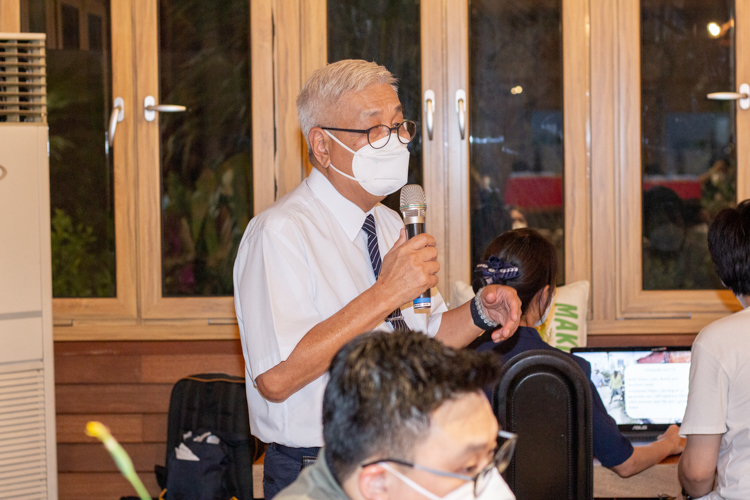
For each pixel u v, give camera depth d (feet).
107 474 12.00
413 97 12.07
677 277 12.07
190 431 11.16
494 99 12.07
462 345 6.81
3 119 9.41
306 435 6.38
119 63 12.01
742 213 7.01
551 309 11.35
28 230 8.75
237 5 12.03
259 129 12.07
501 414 6.52
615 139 11.97
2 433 8.68
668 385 10.41
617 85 11.94
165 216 12.22
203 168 12.19
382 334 3.77
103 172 12.15
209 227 12.23
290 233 6.34
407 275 5.72
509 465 6.53
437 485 3.43
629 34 11.87
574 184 12.03
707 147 11.96
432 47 11.96
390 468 3.44
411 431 3.40
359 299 5.80
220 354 12.10
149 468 11.97
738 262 6.94
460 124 11.91
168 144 12.17
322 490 3.70
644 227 12.07
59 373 12.00
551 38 11.98
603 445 8.11
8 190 8.62
